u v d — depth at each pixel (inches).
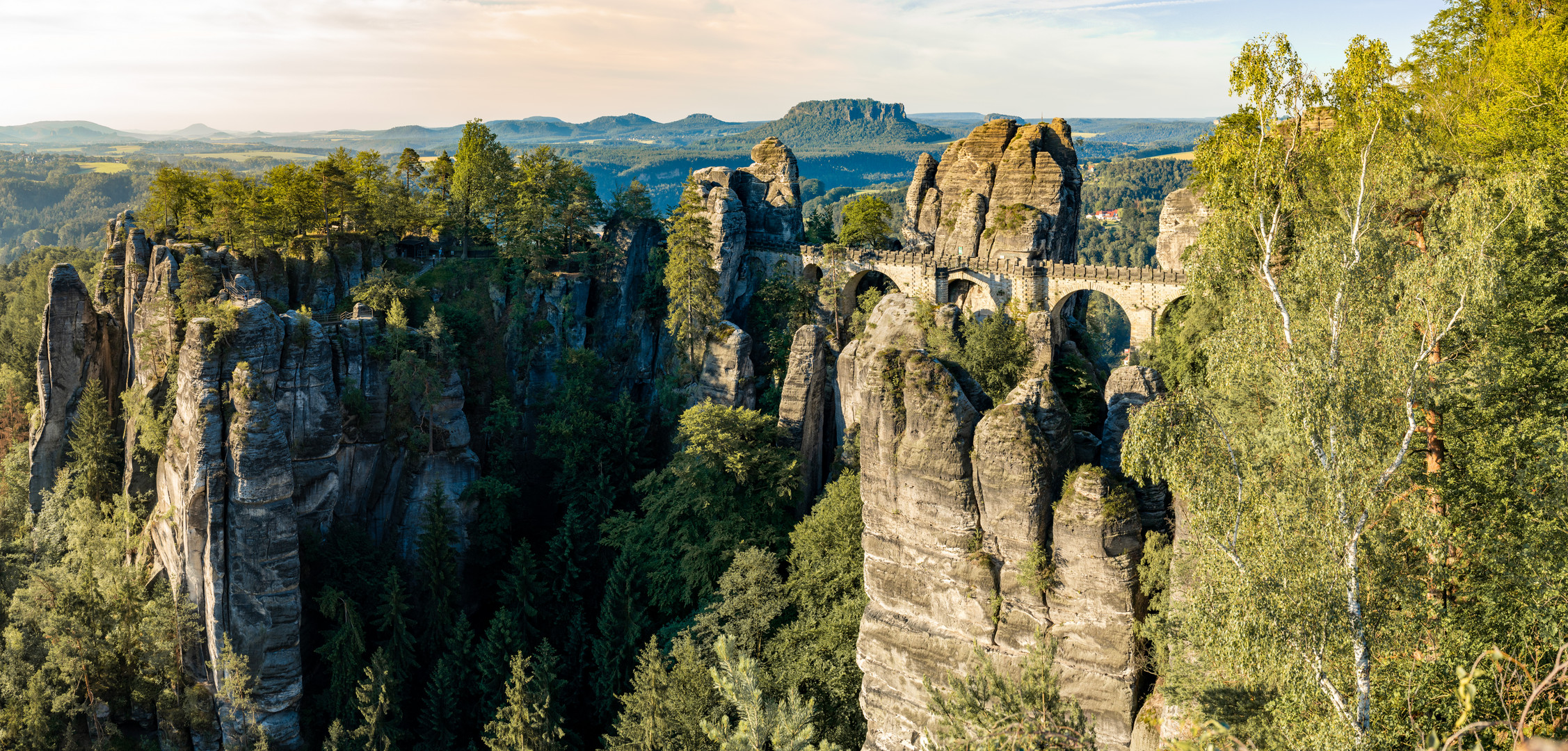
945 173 4628.4
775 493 3159.5
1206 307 2452.0
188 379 3006.9
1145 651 1844.2
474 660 2967.5
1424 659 1270.9
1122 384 2007.9
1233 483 1310.3
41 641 3201.3
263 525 2883.9
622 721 2438.5
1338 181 1616.6
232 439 2866.6
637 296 4446.4
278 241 3811.5
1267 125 1704.0
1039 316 3447.3
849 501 2691.9
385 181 4313.5
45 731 2898.6
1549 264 1654.8
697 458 3127.5
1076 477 1893.5
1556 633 1177.4
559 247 4274.1
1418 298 1325.0
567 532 3248.0
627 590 2942.9
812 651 2480.3
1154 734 1781.5
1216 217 1797.5
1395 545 1232.2
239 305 3016.7
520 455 3863.2
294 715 2984.7
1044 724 1328.7
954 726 1396.4
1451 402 1409.9
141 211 4296.3
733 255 4436.5
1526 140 1814.7
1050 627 1921.8
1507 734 1083.3
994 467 1943.9
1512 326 1560.0
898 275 4232.3
